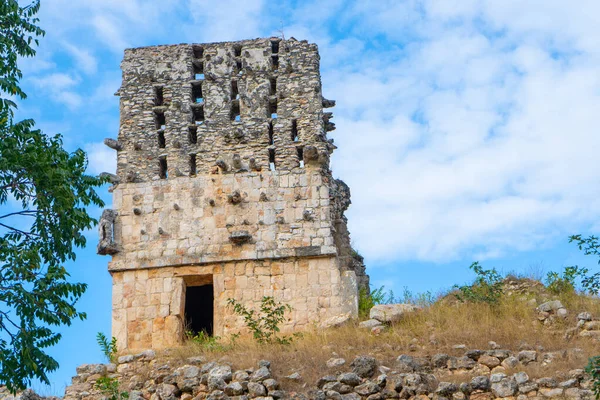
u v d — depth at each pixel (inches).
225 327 1438.2
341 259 1504.7
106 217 1497.3
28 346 1032.2
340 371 1191.6
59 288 1056.8
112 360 1354.6
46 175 1074.1
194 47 1616.6
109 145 1537.9
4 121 1079.0
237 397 1159.0
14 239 1082.7
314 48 1583.4
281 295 1449.3
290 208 1489.9
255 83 1573.6
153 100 1581.0
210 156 1539.1
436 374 1190.3
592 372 1065.5
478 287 1407.5
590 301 1331.2
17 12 1139.9
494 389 1127.0
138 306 1467.8
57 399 1242.6
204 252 1478.8
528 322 1302.9
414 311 1365.7
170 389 1206.3
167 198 1514.5
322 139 1528.1
